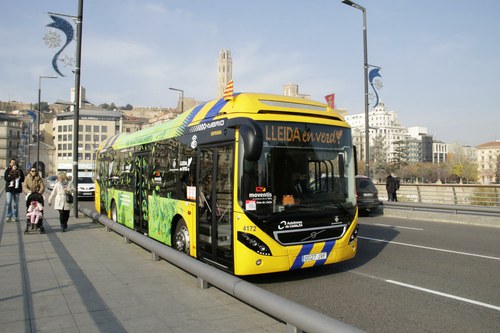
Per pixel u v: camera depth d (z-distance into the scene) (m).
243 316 5.34
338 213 7.22
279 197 6.68
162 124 10.48
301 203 6.87
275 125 6.85
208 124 7.66
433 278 7.65
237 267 6.48
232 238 6.62
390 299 6.41
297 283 7.33
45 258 8.72
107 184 15.02
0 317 5.20
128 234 9.48
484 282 7.37
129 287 6.62
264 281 7.45
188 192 8.27
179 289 6.54
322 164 7.22
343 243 7.22
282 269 6.58
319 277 7.73
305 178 7.00
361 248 10.64
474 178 109.56
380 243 11.41
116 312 5.43
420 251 10.23
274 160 6.74
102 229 13.20
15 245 10.22
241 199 6.49
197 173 7.91
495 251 10.23
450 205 17.11
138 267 8.05
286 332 4.80
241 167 6.55
